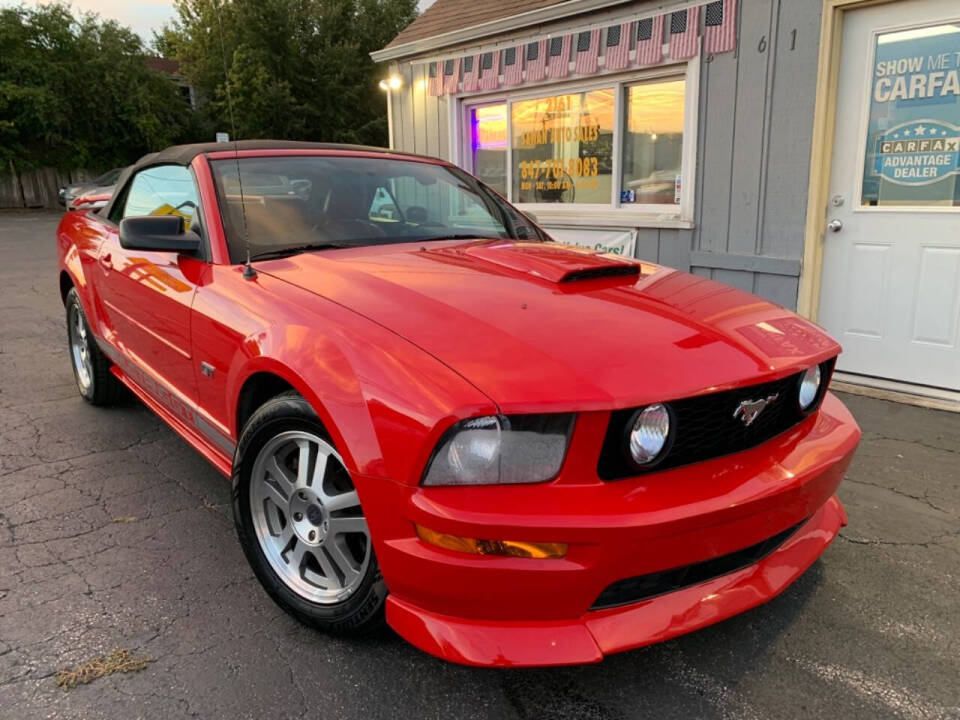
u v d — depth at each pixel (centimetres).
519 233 338
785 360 200
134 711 186
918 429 400
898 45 440
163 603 233
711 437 188
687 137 551
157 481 325
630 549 166
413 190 329
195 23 2702
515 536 162
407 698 194
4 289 856
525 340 186
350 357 190
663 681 202
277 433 214
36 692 191
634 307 215
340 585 210
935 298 449
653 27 557
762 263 515
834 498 247
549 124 680
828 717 189
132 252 324
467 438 166
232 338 234
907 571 259
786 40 478
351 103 2814
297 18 2712
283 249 271
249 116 2614
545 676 204
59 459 348
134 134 2672
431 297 212
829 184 480
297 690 195
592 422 166
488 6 713
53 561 258
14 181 2406
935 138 435
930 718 188
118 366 384
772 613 234
